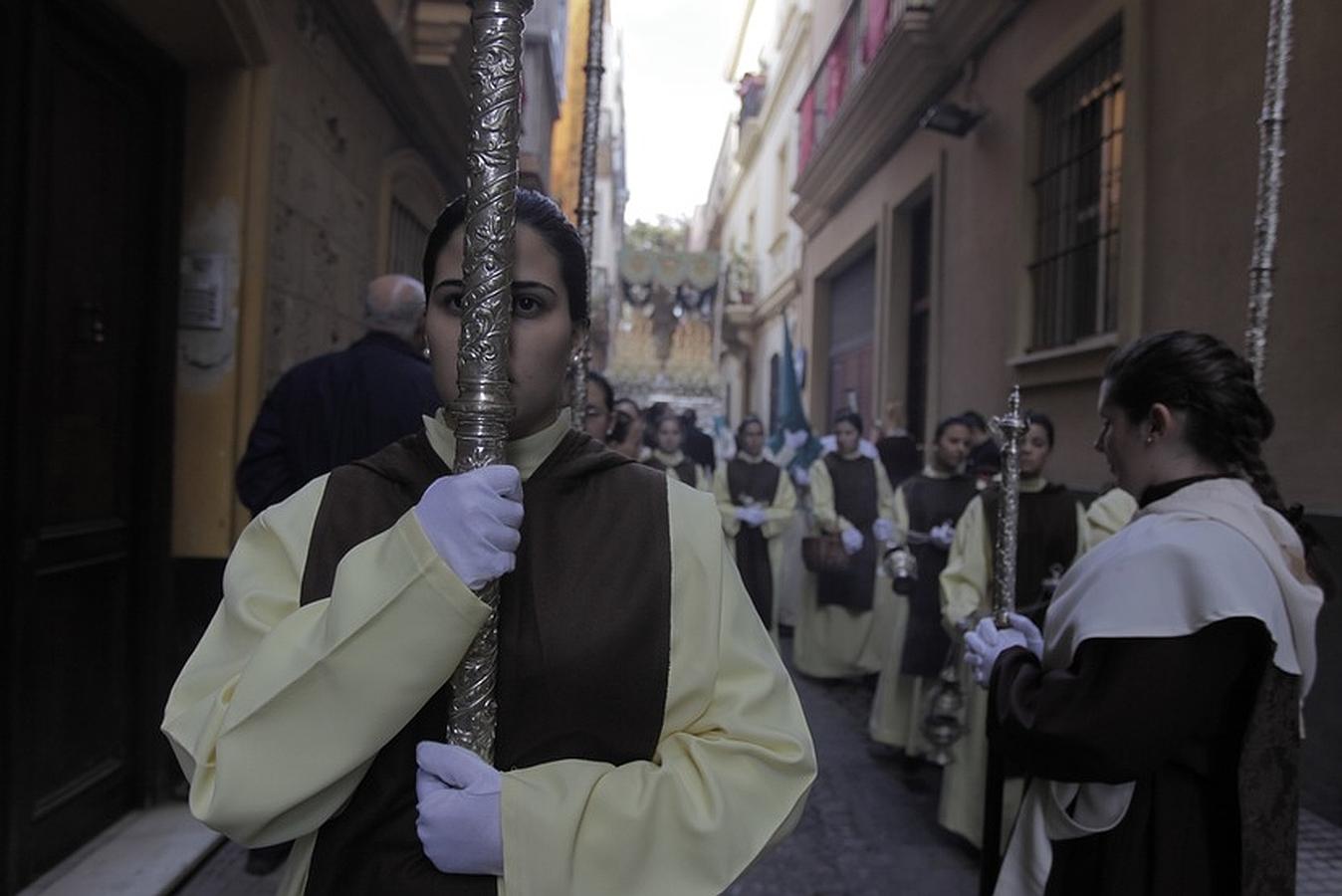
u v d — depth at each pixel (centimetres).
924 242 993
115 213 336
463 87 599
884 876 350
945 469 485
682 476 634
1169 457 159
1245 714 141
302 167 426
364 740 95
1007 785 330
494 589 99
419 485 113
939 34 779
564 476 115
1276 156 208
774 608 654
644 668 108
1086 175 602
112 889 292
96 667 329
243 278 372
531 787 99
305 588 107
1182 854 146
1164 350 159
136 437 353
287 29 402
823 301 1418
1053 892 160
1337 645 355
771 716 115
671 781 104
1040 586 363
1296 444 387
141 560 354
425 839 97
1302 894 260
